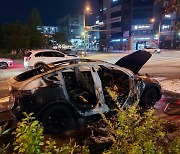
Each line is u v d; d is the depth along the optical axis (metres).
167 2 5.86
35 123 1.90
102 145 3.99
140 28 72.75
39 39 50.22
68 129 4.91
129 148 2.08
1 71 17.36
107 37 89.56
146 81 6.29
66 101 4.80
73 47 84.50
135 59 6.64
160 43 71.75
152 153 2.03
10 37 41.31
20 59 35.84
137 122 2.32
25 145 1.79
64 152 2.06
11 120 5.50
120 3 78.25
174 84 10.01
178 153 2.16
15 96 4.66
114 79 6.02
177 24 7.50
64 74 5.74
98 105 5.08
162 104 6.94
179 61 23.48
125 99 5.58
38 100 4.57
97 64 5.27
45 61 16.41
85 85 5.52
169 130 4.72
